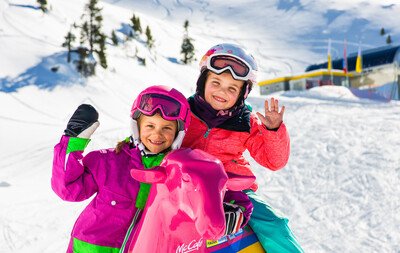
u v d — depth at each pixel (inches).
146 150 96.0
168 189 76.6
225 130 110.0
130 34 2490.2
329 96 1239.5
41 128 837.2
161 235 79.7
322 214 247.1
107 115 1127.0
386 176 296.8
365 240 209.2
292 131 492.4
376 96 1355.8
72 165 91.1
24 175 387.2
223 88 104.6
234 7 5787.4
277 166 109.3
